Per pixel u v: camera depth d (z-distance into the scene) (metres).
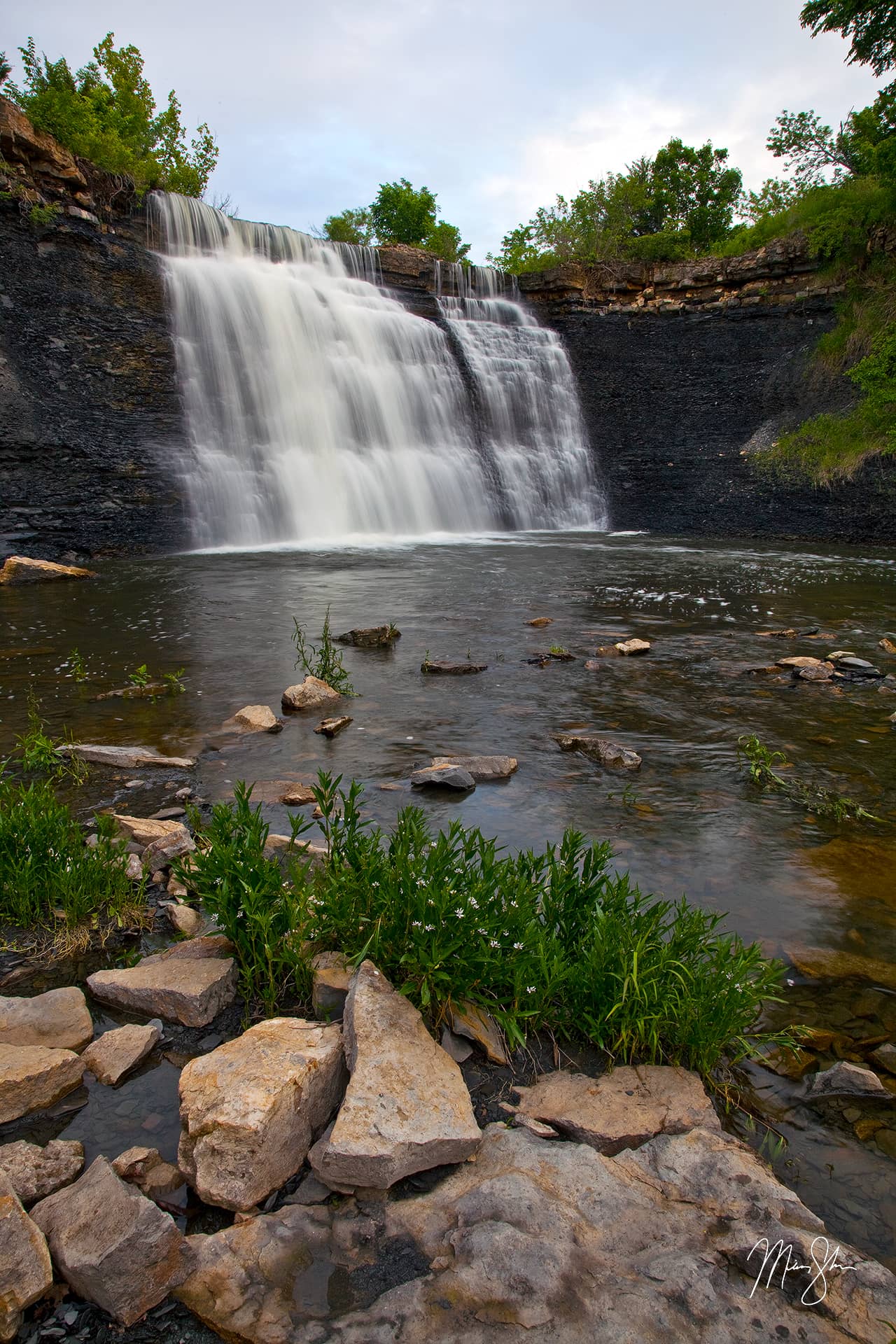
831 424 22.77
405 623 9.60
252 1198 1.94
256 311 20.84
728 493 23.64
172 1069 2.46
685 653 8.21
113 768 5.03
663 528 24.03
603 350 28.33
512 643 8.56
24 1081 2.26
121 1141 2.17
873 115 29.47
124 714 6.15
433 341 24.80
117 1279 1.70
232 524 19.00
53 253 18.02
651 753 5.32
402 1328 1.63
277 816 4.25
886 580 13.80
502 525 24.28
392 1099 2.11
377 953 2.73
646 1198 1.95
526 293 29.30
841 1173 2.12
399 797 4.54
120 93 27.95
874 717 6.13
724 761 5.20
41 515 16.22
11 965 3.03
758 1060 2.56
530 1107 2.29
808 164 30.91
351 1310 1.68
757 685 7.00
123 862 3.51
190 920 3.25
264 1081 2.11
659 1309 1.67
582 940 2.79
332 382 21.78
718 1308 1.67
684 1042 2.51
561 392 27.53
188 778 4.86
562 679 7.15
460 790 4.62
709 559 16.80
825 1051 2.60
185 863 3.39
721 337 26.95
